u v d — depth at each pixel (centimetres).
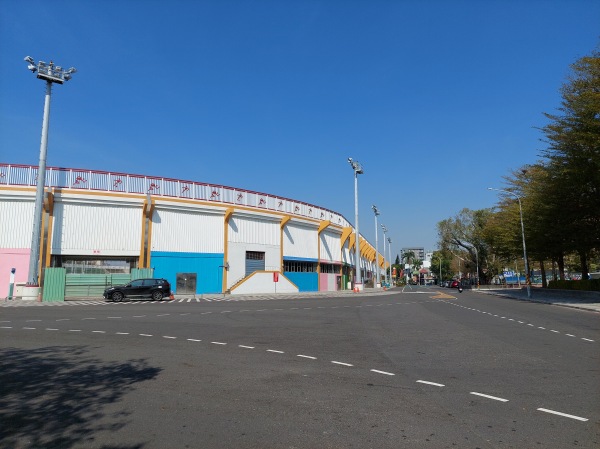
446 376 814
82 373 821
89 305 2641
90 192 3672
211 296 3944
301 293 4816
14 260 3441
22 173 3525
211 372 834
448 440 499
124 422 558
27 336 1280
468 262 8719
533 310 2464
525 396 680
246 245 4588
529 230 4272
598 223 3481
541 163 3891
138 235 3853
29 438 504
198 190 4244
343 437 508
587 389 721
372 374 828
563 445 484
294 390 710
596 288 3444
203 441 497
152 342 1188
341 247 6500
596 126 2823
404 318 1942
